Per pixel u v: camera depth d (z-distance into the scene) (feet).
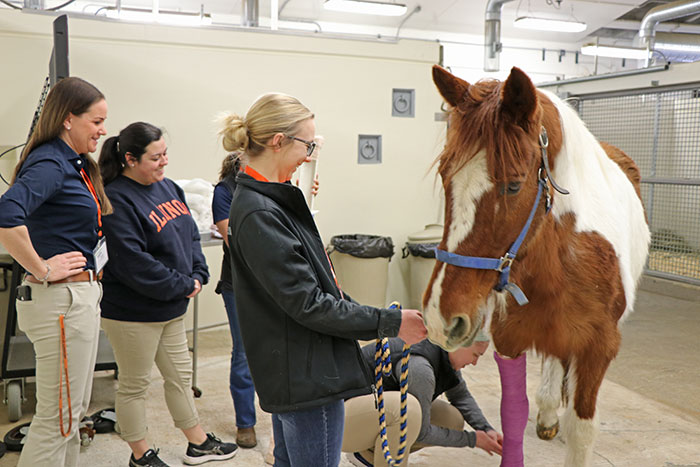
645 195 23.61
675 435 9.52
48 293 6.07
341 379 4.61
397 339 7.11
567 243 5.80
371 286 15.47
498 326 6.30
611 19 35.17
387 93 16.33
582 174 6.07
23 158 6.22
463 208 4.83
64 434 6.33
